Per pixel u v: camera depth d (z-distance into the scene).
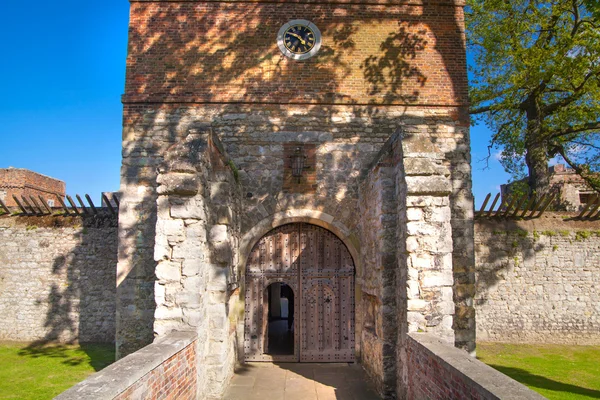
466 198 8.66
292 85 8.87
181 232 5.80
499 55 14.27
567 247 11.83
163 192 5.82
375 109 8.91
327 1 9.07
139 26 8.93
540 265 11.76
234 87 8.83
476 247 11.71
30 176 19.62
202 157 6.02
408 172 5.91
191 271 5.75
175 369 4.78
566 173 20.06
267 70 8.89
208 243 6.55
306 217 8.60
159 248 5.77
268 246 8.83
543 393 7.55
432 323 5.73
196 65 8.85
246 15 9.02
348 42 9.05
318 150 8.77
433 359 4.69
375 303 7.41
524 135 14.98
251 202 8.65
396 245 6.71
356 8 9.15
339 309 8.71
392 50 9.05
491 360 9.91
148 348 4.61
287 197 8.66
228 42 8.95
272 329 12.45
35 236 11.47
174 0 8.96
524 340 11.54
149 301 8.26
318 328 8.66
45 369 8.83
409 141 6.16
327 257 8.83
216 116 8.77
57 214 11.55
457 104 8.93
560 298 11.69
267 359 8.55
